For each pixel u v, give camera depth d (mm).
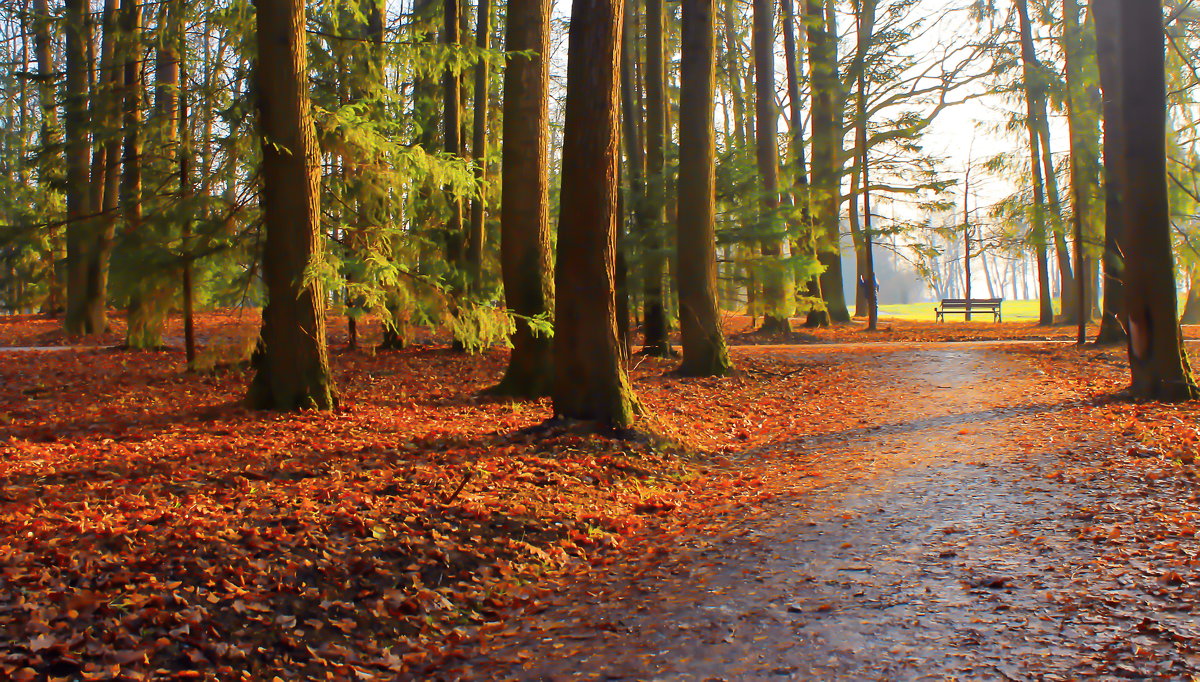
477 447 9320
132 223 12984
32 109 26328
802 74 32844
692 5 15820
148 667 4133
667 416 12148
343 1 13086
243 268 12062
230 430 10031
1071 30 21328
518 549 6344
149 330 12547
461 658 4586
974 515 6602
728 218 19562
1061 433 9812
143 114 14289
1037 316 39312
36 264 27594
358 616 4996
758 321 31781
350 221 12633
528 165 13133
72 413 11375
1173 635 4113
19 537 5457
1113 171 18969
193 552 5363
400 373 16266
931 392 14266
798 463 9578
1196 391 11781
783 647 4332
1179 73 21375
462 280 16391
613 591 5586
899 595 4969
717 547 6387
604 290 10156
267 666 4363
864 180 29312
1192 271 22594
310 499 6883
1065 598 4699
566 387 10305
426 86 18719
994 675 3834
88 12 19469
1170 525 5902
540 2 12820
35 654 4031
